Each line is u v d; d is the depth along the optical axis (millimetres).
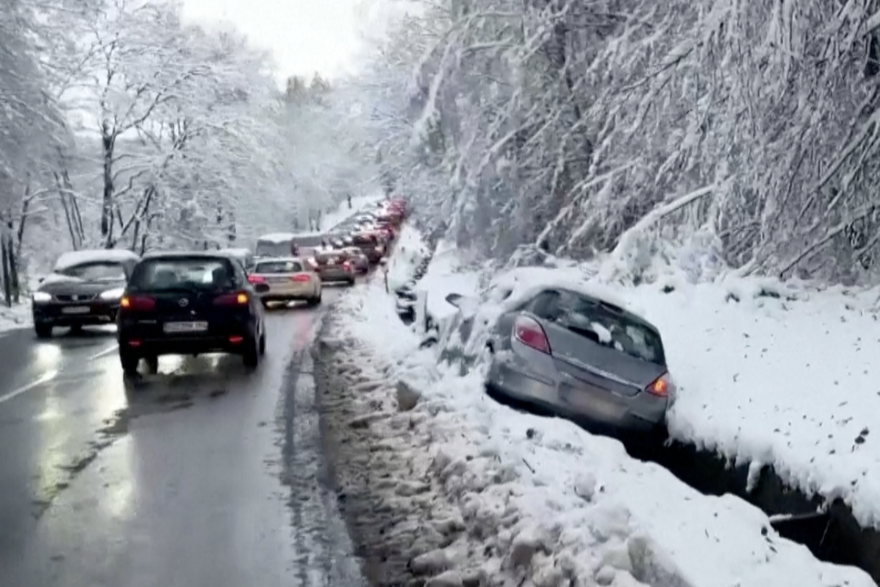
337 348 16750
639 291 13289
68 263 21188
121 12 41500
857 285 13227
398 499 6945
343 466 8008
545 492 6254
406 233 50844
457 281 23797
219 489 7297
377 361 14336
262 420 10141
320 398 11562
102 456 8445
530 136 19953
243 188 47656
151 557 5727
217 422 10039
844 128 11758
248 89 47188
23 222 36969
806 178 12117
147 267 13531
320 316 25312
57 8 28516
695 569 4965
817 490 7133
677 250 13781
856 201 12250
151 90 42281
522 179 20250
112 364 15055
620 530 5355
